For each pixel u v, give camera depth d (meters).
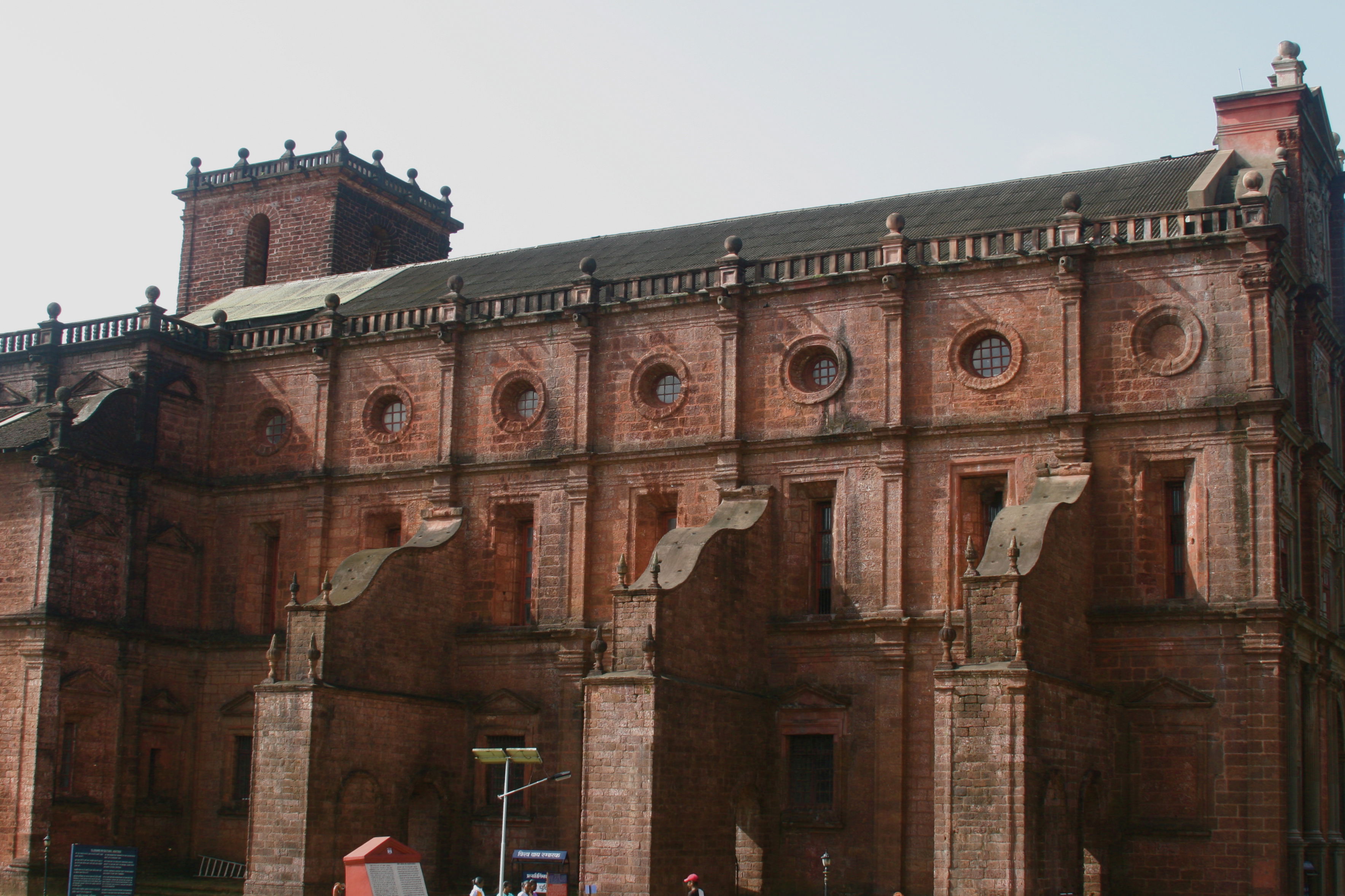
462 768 56.00
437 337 59.62
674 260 60.84
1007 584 42.66
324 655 51.00
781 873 50.47
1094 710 45.91
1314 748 48.41
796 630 51.53
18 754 56.31
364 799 51.72
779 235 60.47
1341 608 56.94
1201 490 47.03
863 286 52.47
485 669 56.44
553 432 56.97
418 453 59.47
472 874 54.97
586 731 46.44
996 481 50.56
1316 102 58.03
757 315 54.22
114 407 60.41
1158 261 48.59
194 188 81.12
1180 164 56.31
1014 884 40.62
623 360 56.28
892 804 49.00
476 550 57.62
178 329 64.06
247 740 60.62
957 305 51.19
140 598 60.41
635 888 44.72
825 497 52.88
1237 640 45.84
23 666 56.84
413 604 55.16
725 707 49.06
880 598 50.50
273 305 71.88
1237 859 44.62
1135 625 47.00
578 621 54.88
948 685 42.88
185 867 60.25
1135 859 45.81
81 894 39.03
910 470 50.94
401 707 53.62
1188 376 47.75
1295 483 50.00
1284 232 47.09
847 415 52.12
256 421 63.16
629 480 55.44
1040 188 57.88
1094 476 48.38
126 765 59.00
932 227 56.31
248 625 61.62
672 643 46.81
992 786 41.38
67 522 58.03
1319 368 56.28
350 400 61.38
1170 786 45.97
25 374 65.00
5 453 58.41
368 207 79.88
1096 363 48.94
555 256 66.75
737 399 53.72
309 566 60.50
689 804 46.69
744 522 51.72
